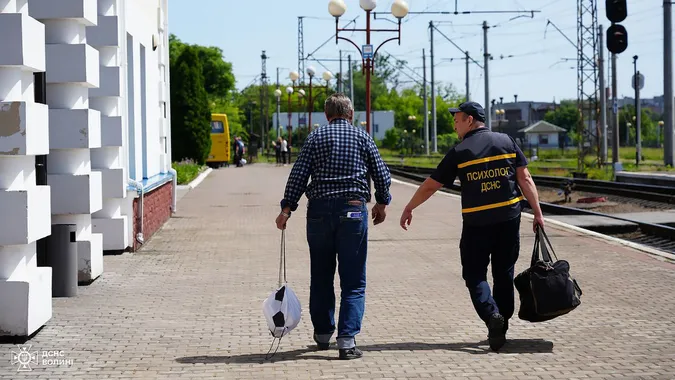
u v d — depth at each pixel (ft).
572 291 31.09
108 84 53.36
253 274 49.03
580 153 210.79
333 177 30.01
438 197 112.78
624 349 30.99
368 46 106.11
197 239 66.33
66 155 43.01
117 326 34.91
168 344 31.94
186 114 198.08
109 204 56.54
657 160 258.78
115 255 55.98
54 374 27.68
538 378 27.14
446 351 30.81
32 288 32.27
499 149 31.35
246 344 32.07
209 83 474.90
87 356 30.04
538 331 34.04
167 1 87.40
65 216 43.78
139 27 68.69
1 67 30.99
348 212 29.78
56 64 41.91
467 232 31.48
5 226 30.94
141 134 73.20
